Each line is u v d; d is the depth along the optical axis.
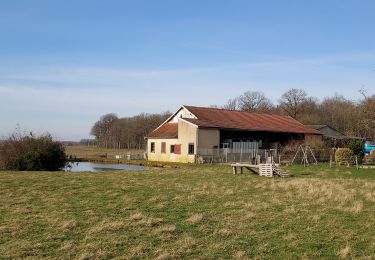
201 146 44.97
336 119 94.44
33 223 11.65
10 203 14.70
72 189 18.50
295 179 23.81
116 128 119.50
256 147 50.41
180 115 50.94
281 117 58.81
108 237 10.29
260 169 26.62
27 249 9.22
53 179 22.42
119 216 12.77
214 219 12.59
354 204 15.09
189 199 16.14
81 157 58.47
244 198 16.56
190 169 33.84
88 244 9.61
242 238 10.51
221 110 53.31
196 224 11.90
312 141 50.03
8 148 31.97
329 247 9.81
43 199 15.69
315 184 20.92
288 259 8.91
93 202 15.16
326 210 14.05
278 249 9.62
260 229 11.44
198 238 10.44
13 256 8.73
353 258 9.00
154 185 20.52
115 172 29.30
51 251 9.14
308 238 10.53
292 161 38.81
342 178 24.77
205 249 9.51
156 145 50.19
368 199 16.42
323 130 66.75
